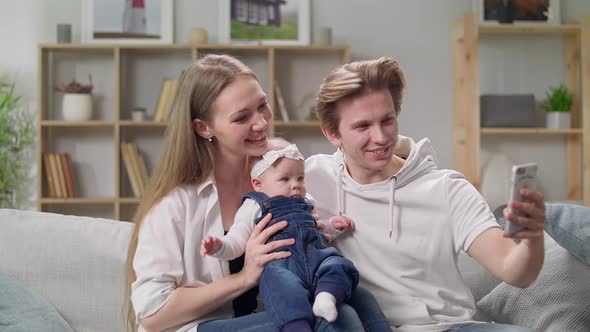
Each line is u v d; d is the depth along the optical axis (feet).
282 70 17.22
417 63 17.42
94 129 16.99
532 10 17.25
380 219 6.00
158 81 17.04
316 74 17.31
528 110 16.79
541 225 4.57
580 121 17.44
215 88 5.90
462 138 16.93
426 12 17.42
